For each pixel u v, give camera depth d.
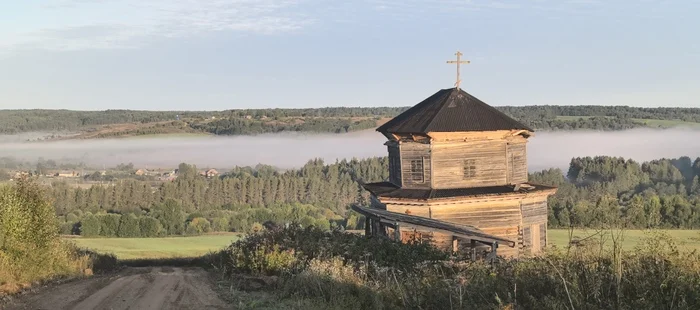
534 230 34.56
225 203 143.88
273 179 150.12
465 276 13.99
